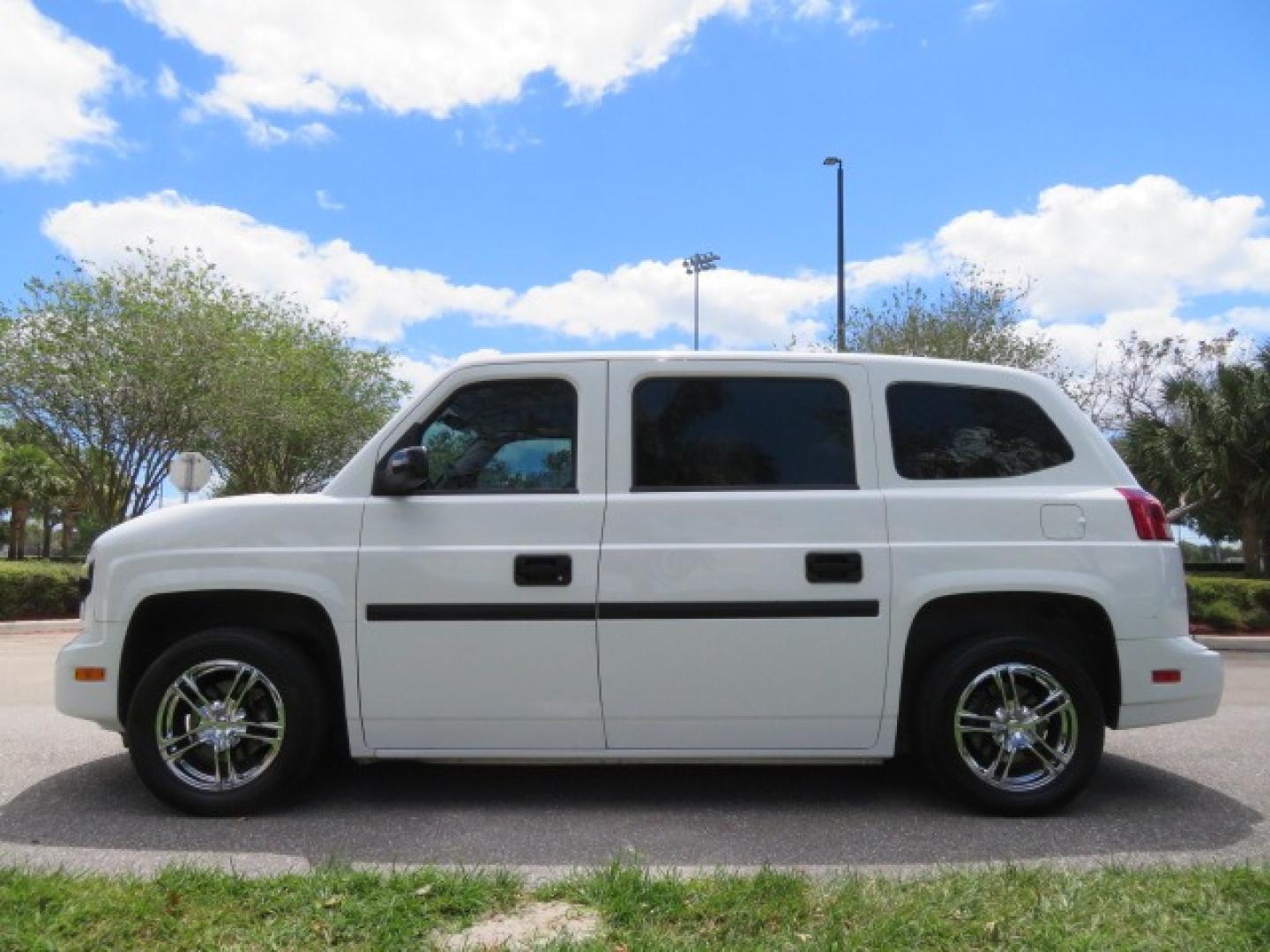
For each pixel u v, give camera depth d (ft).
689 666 14.23
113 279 72.84
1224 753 18.83
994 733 14.47
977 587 14.32
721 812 14.75
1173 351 82.07
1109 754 18.76
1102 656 15.01
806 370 15.24
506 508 14.55
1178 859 12.61
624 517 14.46
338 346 98.48
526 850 12.99
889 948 9.02
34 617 51.70
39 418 72.02
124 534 14.87
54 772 16.96
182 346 73.20
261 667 14.38
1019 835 13.71
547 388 15.24
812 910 9.92
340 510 14.61
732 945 9.11
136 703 14.35
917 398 15.26
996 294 72.02
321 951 9.07
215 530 14.61
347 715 14.33
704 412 15.08
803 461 14.89
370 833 13.69
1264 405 61.82
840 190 74.54
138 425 73.00
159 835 13.58
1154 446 67.87
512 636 14.25
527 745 14.39
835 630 14.28
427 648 14.28
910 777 16.65
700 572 14.25
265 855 12.69
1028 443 15.25
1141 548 14.67
